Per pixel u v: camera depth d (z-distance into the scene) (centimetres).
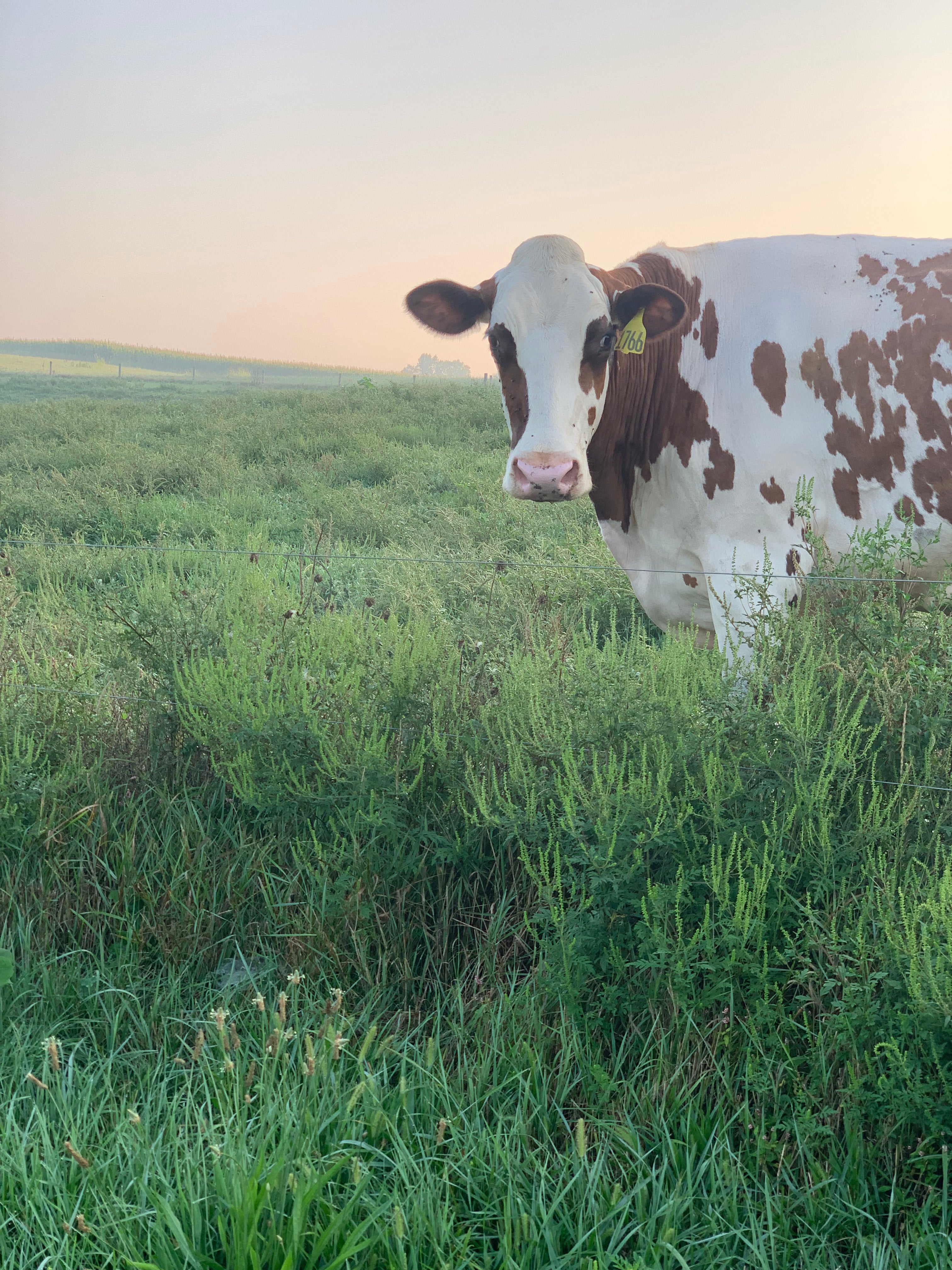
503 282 390
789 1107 216
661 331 384
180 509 940
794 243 410
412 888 284
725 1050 228
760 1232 185
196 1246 176
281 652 358
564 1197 195
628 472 433
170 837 309
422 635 349
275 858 302
